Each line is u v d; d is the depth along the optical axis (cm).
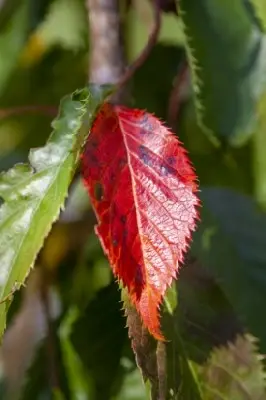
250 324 71
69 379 77
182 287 70
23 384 79
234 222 74
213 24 73
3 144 89
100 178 63
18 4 86
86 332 76
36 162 63
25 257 62
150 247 61
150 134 64
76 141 63
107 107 64
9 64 89
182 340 68
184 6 73
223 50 73
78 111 64
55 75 90
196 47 73
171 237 61
